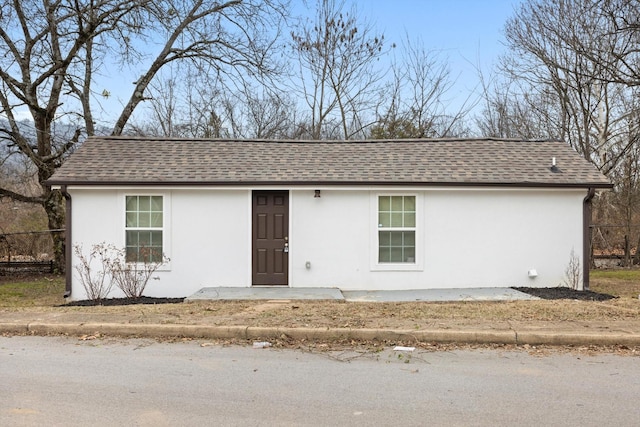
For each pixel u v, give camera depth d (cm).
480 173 1270
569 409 477
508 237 1267
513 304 1002
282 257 1263
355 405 488
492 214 1267
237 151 1395
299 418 455
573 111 2089
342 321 817
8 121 1903
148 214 1249
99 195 1235
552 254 1268
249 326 775
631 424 441
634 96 1939
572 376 580
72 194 1231
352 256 1259
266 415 462
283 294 1141
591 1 3161
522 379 569
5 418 452
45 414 462
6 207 2273
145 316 866
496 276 1267
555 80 2181
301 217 1259
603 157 2109
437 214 1265
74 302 1159
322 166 1303
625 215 2219
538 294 1158
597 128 2116
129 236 1245
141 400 500
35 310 951
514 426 437
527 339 725
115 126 2072
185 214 1249
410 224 1269
